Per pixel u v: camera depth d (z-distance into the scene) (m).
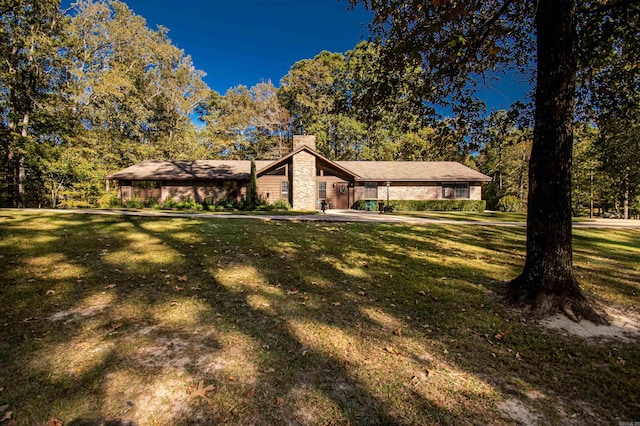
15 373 2.48
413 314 3.91
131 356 2.78
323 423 2.07
